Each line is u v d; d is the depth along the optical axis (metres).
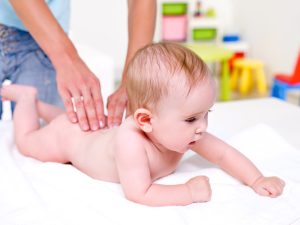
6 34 1.20
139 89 0.75
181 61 0.73
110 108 1.01
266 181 0.80
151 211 0.71
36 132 1.03
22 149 1.03
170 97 0.72
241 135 1.05
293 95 2.88
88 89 0.96
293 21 2.88
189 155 1.02
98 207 0.73
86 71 1.00
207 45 3.14
